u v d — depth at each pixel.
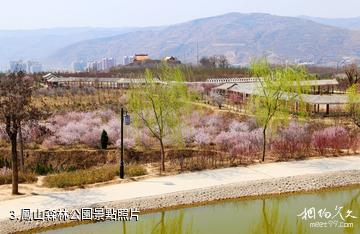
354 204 28.55
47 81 103.94
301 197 29.83
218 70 135.12
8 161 40.84
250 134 43.62
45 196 27.56
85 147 44.38
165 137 40.94
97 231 23.47
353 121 49.88
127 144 43.25
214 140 44.53
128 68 150.88
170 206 27.20
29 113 28.70
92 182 30.66
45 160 41.75
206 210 27.25
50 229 23.47
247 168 34.81
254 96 42.31
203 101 71.06
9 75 30.25
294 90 40.00
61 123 50.88
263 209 27.58
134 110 37.19
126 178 31.88
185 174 33.16
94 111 60.66
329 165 35.78
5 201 26.48
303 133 43.47
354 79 89.12
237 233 23.55
